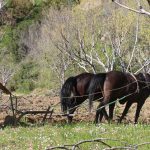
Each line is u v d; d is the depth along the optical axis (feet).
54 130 44.57
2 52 183.83
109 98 53.98
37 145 37.52
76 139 39.81
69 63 113.09
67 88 54.08
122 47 90.33
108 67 80.94
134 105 83.51
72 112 54.90
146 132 43.06
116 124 50.21
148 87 56.29
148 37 99.35
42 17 185.06
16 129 46.60
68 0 160.04
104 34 100.42
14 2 206.49
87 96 54.95
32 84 166.61
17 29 194.70
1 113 71.72
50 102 104.88
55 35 124.77
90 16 113.50
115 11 101.14
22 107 88.48
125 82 54.85
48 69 152.97
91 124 50.01
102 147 36.60
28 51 181.98
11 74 154.92
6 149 36.96
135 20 99.14
